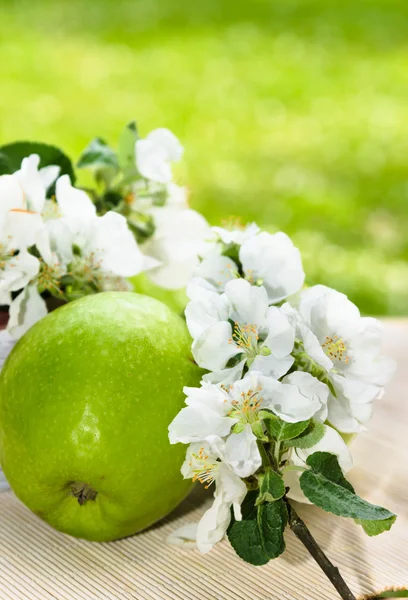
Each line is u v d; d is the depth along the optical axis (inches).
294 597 22.0
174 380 22.3
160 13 153.0
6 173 26.1
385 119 104.3
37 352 22.4
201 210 76.4
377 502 24.6
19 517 24.0
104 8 154.8
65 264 24.8
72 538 23.5
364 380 22.9
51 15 149.8
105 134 96.4
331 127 101.6
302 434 22.0
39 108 104.7
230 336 22.2
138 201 27.0
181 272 27.0
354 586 22.3
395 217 76.3
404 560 23.0
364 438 26.7
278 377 22.0
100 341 22.2
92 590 22.1
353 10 155.9
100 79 118.1
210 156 91.7
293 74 122.3
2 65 122.1
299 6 159.2
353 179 84.9
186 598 22.0
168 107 108.3
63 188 24.7
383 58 129.3
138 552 23.1
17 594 22.0
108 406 21.8
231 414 21.7
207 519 21.6
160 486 22.3
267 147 95.0
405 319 32.1
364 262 67.2
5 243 24.3
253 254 24.0
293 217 75.4
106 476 22.0
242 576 22.5
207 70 123.6
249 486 21.8
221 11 155.3
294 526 21.6
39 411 22.0
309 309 22.7
